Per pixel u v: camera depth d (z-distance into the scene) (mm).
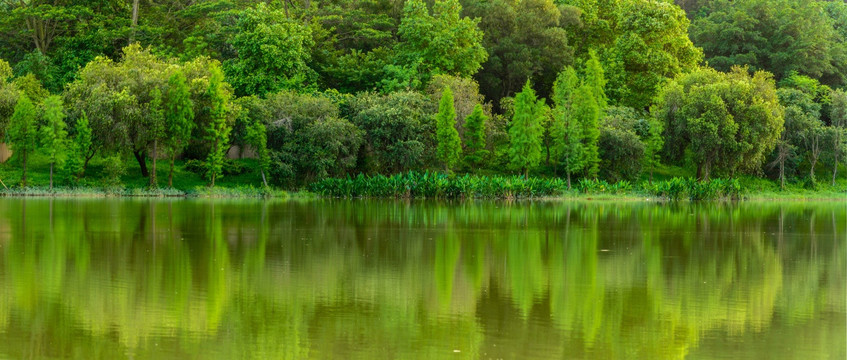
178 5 91625
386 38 91812
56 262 24953
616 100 88500
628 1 94250
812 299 20312
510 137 76125
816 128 80750
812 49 97312
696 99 73312
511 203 61281
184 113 65062
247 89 76062
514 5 93250
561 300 19891
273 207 51812
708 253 29219
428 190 66375
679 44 88875
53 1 85312
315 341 15781
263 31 75125
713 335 16562
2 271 23125
